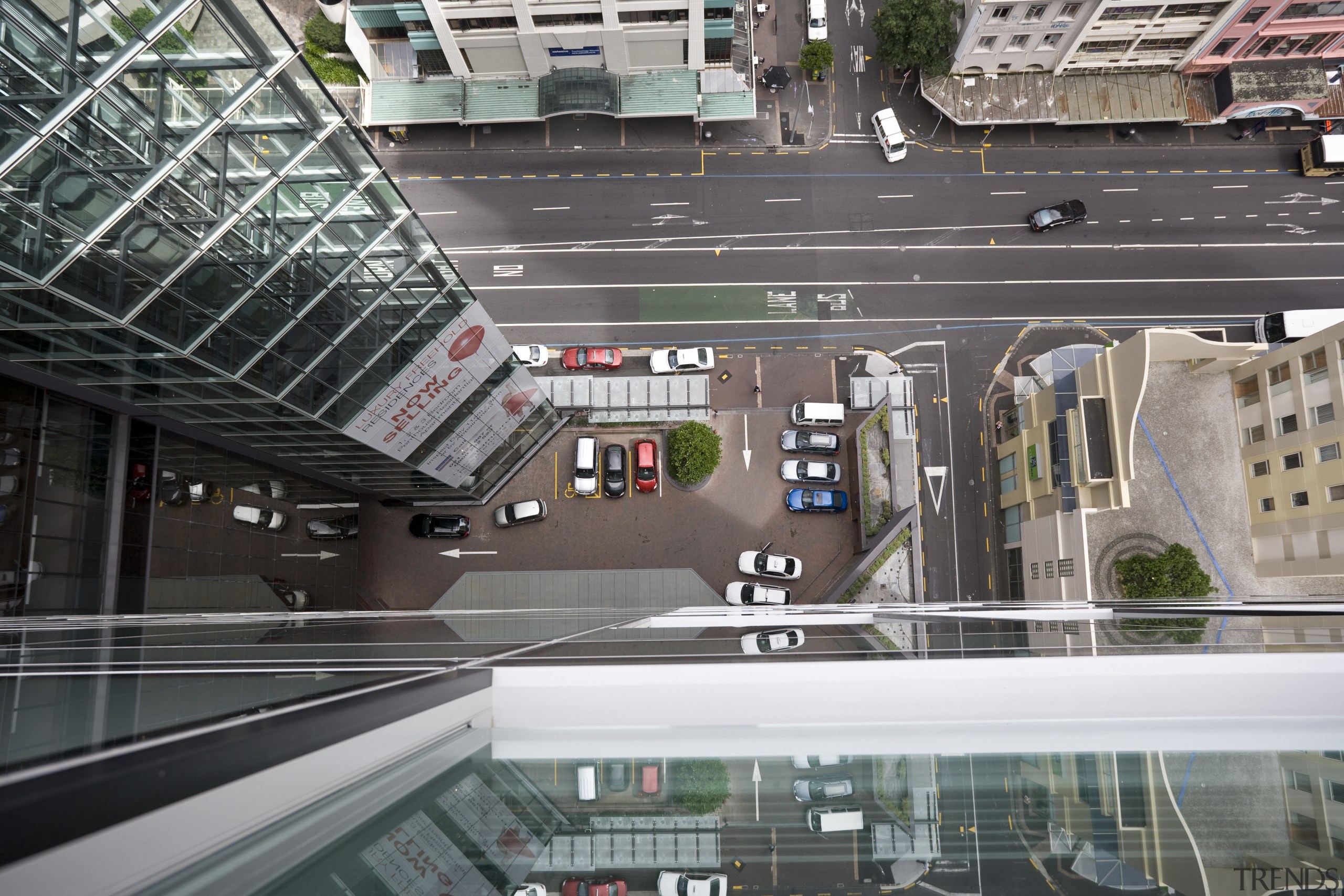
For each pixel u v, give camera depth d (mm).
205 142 14484
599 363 41781
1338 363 29031
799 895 4059
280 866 3578
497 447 35812
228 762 3646
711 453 38844
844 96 44812
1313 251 43375
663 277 43188
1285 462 31766
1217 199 43875
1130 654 7602
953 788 4996
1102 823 4582
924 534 41375
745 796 4879
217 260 16328
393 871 3781
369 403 24906
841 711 6949
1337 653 7352
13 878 2252
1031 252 43500
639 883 3943
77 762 2936
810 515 40812
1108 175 44156
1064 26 40125
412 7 37812
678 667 7266
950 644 9789
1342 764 5531
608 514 40750
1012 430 40781
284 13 42156
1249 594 32938
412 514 40344
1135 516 33844
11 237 13594
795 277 43219
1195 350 33281
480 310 25016
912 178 44094
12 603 20828
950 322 42875
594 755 5824
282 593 32062
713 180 43969
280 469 31891
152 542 24969
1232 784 5141
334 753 4613
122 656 10414
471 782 5184
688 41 40625
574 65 42344
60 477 22016
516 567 40438
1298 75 41844
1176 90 43406
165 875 3129
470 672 7340
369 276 19953
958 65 43094
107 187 13805
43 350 17984
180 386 20797
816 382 42250
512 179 43812
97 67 12500
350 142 16938
